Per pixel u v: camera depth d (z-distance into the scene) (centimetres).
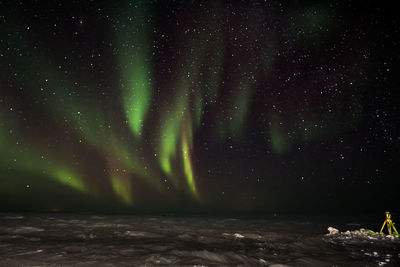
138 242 912
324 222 1978
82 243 850
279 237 1188
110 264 612
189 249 821
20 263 601
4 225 1223
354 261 767
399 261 777
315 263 730
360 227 1698
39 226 1242
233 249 883
